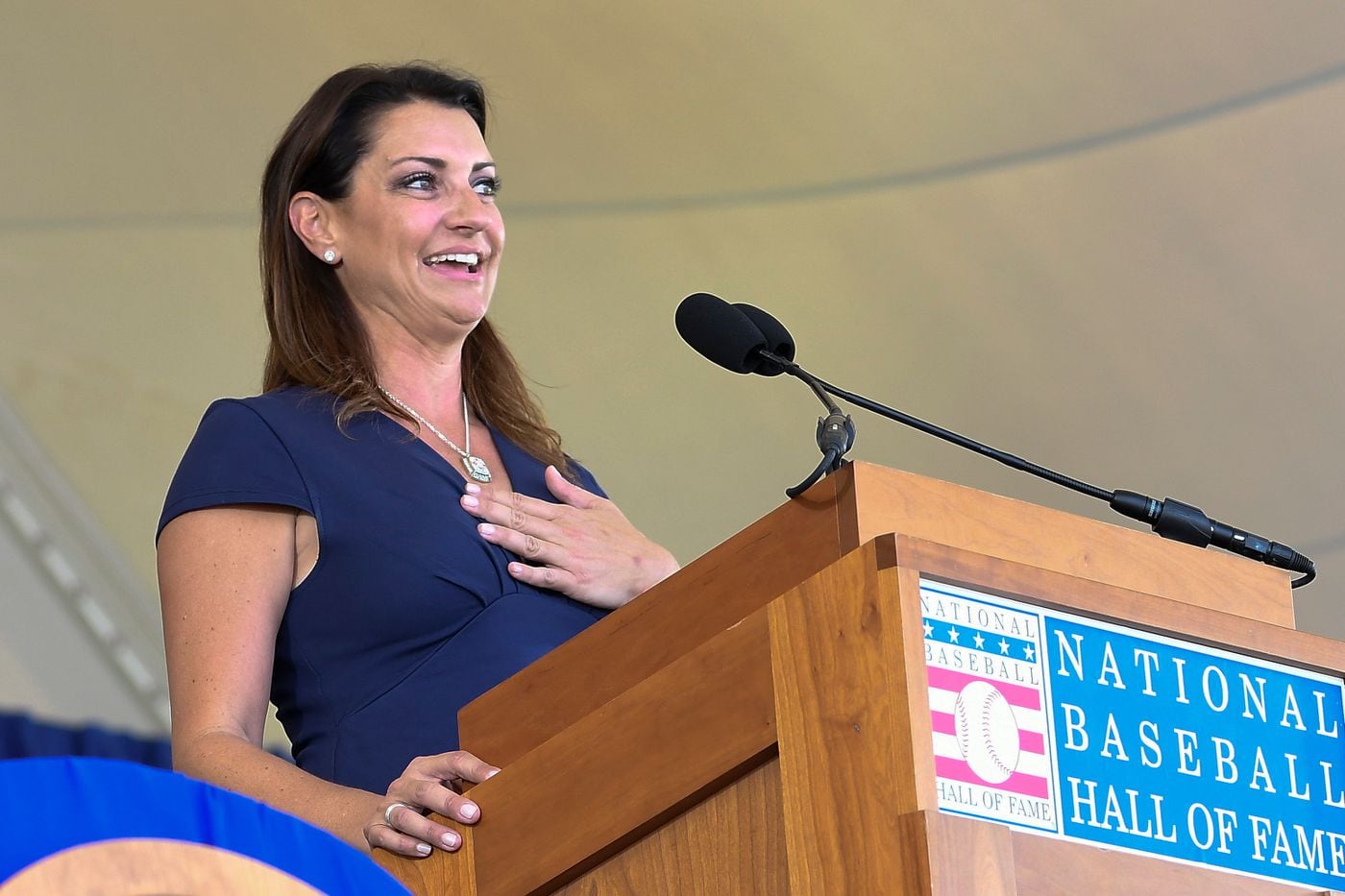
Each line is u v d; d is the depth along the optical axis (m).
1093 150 17.28
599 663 5.59
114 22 16.88
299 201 8.04
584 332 18.94
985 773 4.55
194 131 17.69
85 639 18.19
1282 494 18.53
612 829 5.04
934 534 5.06
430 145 8.02
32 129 17.38
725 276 18.61
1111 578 5.36
